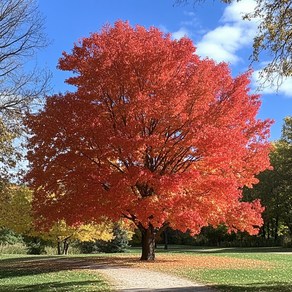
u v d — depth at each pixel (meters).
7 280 14.87
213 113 17.72
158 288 11.75
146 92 17.28
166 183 15.78
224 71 19.02
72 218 16.98
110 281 13.38
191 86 16.89
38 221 18.92
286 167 43.56
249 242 46.59
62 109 17.25
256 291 10.73
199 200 16.81
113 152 17.02
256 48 9.67
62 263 20.53
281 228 52.97
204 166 17.83
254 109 19.91
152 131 17.95
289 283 12.45
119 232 38.78
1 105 14.62
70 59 18.34
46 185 17.77
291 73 9.56
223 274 14.88
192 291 11.08
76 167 17.30
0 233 39.69
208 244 51.59
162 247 48.25
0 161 16.11
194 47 17.97
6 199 18.53
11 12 14.20
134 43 17.80
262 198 45.22
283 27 9.41
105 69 17.38
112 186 16.47
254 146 20.59
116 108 17.20
